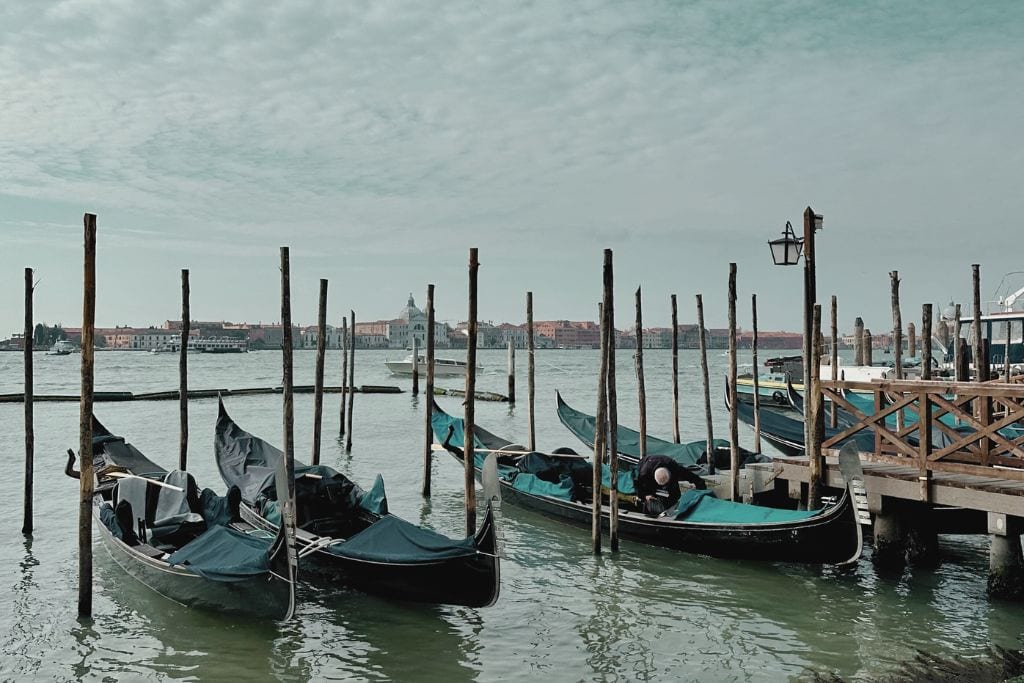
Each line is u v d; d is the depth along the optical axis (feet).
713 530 35.17
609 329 38.14
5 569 35.40
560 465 47.93
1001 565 30.25
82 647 27.35
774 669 25.54
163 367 284.20
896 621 29.32
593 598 32.14
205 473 61.77
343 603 31.17
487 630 28.91
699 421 104.01
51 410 107.55
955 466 32.32
